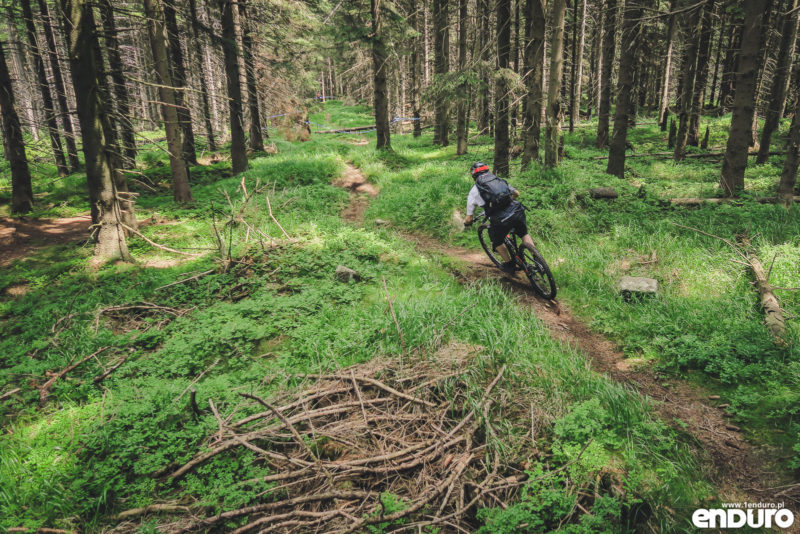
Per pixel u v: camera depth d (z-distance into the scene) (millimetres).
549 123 12141
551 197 10141
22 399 4418
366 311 5977
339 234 9375
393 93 35969
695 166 16688
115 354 5305
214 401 4344
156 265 8250
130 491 3457
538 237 8820
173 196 13383
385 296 6453
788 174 9391
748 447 3674
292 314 6094
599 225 9000
